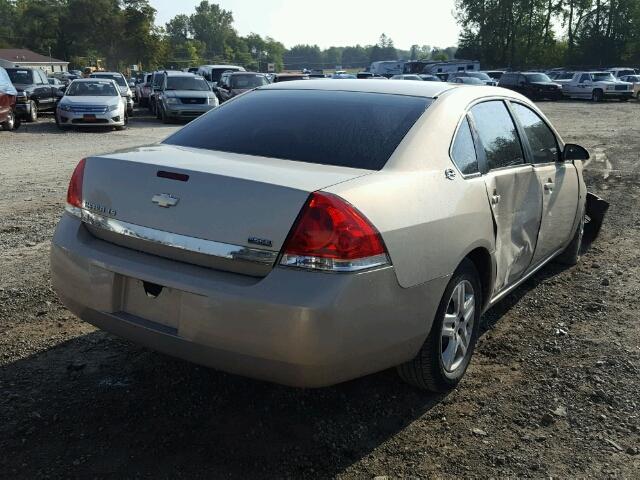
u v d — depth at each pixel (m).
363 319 2.64
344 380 2.75
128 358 3.70
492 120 3.92
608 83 36.12
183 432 2.97
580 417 3.18
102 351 3.78
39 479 2.61
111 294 2.94
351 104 3.55
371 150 3.13
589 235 6.43
